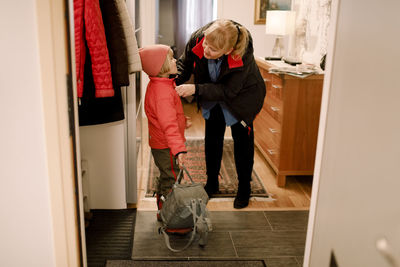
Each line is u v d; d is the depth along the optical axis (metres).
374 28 1.01
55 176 1.26
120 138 2.70
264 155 3.74
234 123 2.64
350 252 1.13
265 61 3.99
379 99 0.98
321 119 1.38
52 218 1.31
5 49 1.16
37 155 1.25
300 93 3.10
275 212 2.89
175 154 2.27
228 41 2.23
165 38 6.77
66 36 1.21
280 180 3.29
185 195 2.27
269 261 2.33
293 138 3.19
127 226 2.64
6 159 1.25
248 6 5.29
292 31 4.57
